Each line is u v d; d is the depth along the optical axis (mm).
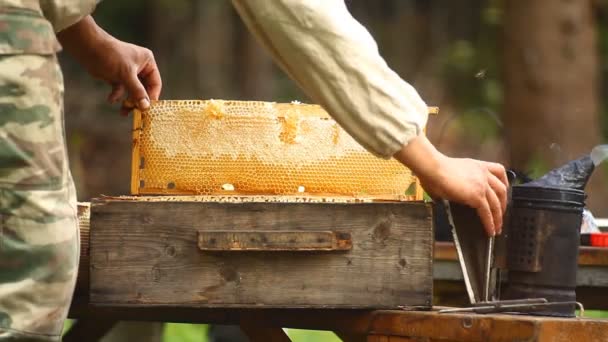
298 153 3104
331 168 3121
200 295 2879
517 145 12195
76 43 3236
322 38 2574
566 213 3057
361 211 2900
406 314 2902
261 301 2891
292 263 2900
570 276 3061
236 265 2889
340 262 2906
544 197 3049
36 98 2422
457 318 2818
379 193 3150
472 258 3045
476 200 2873
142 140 3133
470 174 2855
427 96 16375
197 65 16547
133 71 3252
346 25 2594
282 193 3115
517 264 3057
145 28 16984
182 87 16453
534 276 3049
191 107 3100
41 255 2434
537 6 12625
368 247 2908
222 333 5414
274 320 3162
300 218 2885
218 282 2887
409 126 2664
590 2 12734
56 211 2451
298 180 3115
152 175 3127
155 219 2877
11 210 2408
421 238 2918
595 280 3736
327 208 2891
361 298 2910
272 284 2895
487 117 11055
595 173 10570
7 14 2398
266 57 16812
